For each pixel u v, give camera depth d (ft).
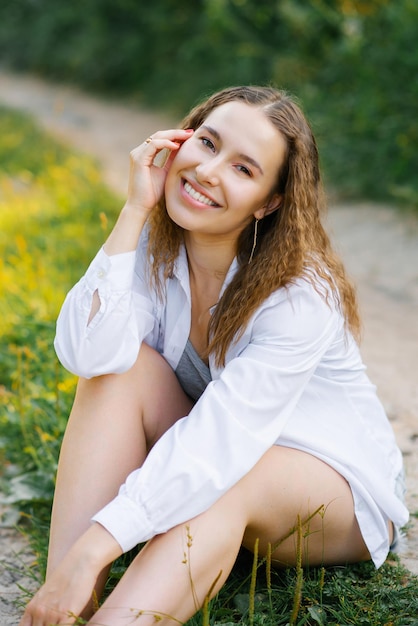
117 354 7.40
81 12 52.85
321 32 30.04
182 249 7.92
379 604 7.43
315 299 7.30
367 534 7.54
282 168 7.45
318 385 7.63
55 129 39.37
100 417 7.45
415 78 23.89
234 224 7.47
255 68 35.53
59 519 7.23
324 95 26.50
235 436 6.79
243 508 6.88
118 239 7.52
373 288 17.60
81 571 6.41
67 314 7.46
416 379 12.99
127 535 6.50
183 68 42.86
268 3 36.04
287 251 7.41
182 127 7.97
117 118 42.65
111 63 49.34
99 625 6.27
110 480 7.29
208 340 7.72
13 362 12.67
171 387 7.89
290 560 7.66
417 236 20.08
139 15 48.42
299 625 7.05
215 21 37.14
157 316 8.04
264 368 7.04
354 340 8.03
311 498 7.22
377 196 23.54
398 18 25.12
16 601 8.04
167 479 6.58
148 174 7.60
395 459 8.04
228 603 7.65
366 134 24.22
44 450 10.19
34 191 25.12
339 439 7.53
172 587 6.40
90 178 25.91
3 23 59.47
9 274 15.67
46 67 55.93
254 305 7.34
